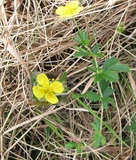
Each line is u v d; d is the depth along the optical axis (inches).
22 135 4.7
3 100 4.9
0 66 4.9
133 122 4.7
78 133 5.0
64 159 4.9
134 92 4.9
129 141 4.9
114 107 5.0
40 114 4.8
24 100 4.7
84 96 4.6
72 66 4.9
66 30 5.1
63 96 4.7
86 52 4.2
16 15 5.1
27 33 5.1
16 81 5.0
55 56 5.1
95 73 4.6
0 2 5.1
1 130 4.7
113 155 4.8
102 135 4.5
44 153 4.9
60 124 4.9
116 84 5.1
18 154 4.9
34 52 5.0
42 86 4.3
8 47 4.8
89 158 4.9
